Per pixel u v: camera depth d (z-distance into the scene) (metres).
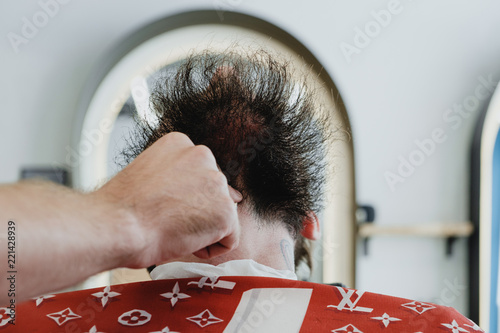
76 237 0.31
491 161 2.03
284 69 0.56
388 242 1.97
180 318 0.43
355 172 1.91
